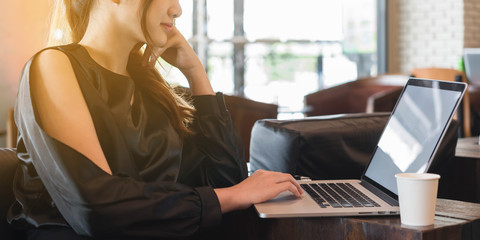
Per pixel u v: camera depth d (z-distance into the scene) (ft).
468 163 5.82
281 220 3.76
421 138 3.84
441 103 3.75
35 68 3.74
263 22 23.98
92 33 4.19
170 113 4.64
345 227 3.44
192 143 4.92
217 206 3.78
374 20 26.35
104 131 3.91
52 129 3.58
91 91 3.89
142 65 4.57
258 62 24.04
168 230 3.64
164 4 4.08
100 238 3.52
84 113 3.69
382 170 4.32
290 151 5.14
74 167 3.44
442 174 5.81
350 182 4.72
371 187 4.35
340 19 25.38
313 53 24.95
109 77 4.11
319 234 3.57
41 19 17.24
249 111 11.22
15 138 11.86
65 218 3.59
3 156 4.29
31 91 3.63
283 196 4.16
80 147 3.58
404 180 3.19
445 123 3.57
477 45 25.16
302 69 24.79
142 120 4.31
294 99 24.68
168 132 4.45
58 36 4.37
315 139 5.17
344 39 25.54
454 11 24.80
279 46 24.30
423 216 3.18
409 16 26.23
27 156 3.95
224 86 23.58
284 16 24.27
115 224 3.47
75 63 3.90
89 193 3.42
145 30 4.06
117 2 4.04
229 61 23.59
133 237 3.56
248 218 4.00
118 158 3.92
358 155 5.42
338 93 20.86
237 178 5.04
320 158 5.23
